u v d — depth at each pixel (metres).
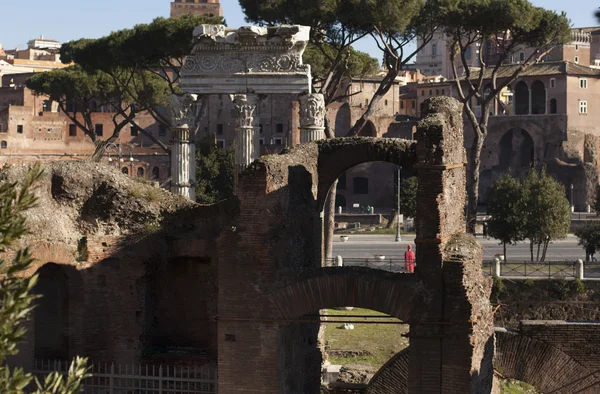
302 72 46.31
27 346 31.05
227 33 46.91
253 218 29.77
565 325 35.69
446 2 60.75
